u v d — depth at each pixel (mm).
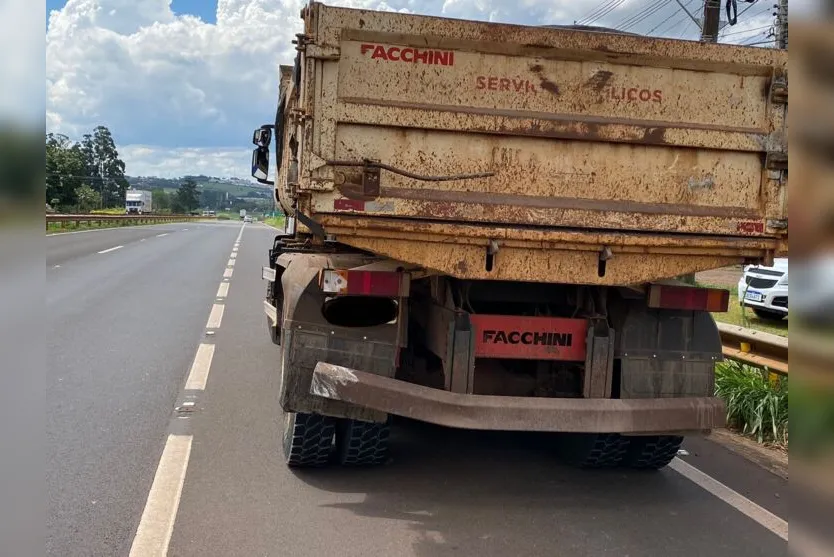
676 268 4293
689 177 4316
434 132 4023
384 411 4070
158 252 24828
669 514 4410
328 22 3824
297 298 4398
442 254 4039
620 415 4180
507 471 5109
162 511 4145
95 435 5438
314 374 4203
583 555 3801
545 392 4883
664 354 4660
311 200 3875
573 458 5254
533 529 4117
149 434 5523
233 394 6770
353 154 3941
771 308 11898
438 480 4844
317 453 4742
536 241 4062
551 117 4117
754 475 5215
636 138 4191
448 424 4043
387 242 3988
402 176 3984
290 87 6730
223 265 20656
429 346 4844
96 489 4418
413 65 3982
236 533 3900
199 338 9508
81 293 13438
